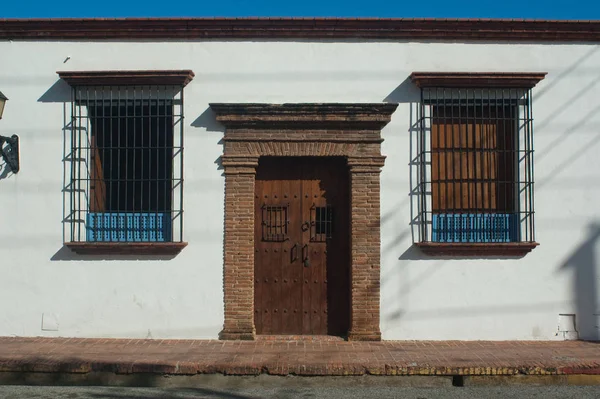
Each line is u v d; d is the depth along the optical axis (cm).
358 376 816
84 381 823
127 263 975
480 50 984
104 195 991
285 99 978
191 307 970
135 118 979
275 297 989
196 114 978
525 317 970
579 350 905
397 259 967
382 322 966
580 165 977
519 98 980
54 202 983
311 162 993
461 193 979
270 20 970
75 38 990
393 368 816
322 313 990
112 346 920
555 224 973
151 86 979
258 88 980
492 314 968
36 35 988
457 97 978
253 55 982
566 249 973
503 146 986
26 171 985
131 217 988
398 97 978
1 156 987
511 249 960
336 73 980
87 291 976
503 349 912
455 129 988
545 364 827
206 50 984
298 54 981
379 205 966
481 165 980
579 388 802
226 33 979
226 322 964
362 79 980
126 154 984
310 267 990
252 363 827
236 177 970
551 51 984
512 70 983
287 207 991
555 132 979
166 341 954
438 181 973
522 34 980
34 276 980
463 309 967
